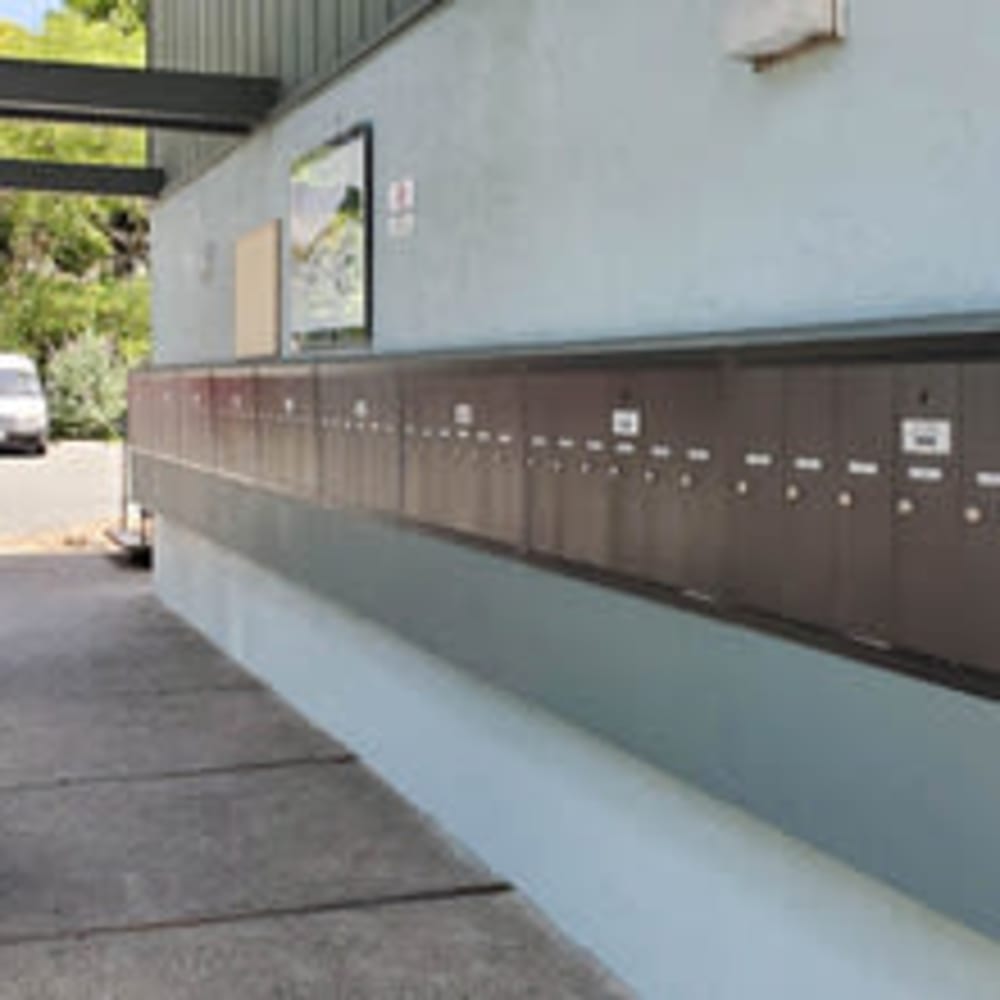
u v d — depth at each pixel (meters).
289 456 4.98
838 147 2.23
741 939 2.56
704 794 2.65
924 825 2.00
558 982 2.99
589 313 3.05
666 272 2.74
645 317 2.82
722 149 2.54
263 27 5.80
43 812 4.07
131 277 26.16
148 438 8.04
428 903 3.41
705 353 2.43
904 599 2.00
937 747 1.97
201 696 5.55
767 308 2.42
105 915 3.32
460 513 3.47
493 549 3.29
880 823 2.09
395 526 3.94
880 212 2.13
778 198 2.38
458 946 3.16
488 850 3.66
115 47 26.33
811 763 2.24
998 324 1.82
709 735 2.52
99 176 7.94
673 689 2.63
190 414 6.80
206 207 6.96
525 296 3.38
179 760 4.63
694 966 2.72
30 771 4.49
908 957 2.14
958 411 1.88
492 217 3.56
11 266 25.36
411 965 3.06
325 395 4.53
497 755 3.59
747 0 2.33
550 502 3.00
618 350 2.71
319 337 5.03
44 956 3.09
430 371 3.63
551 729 3.29
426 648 3.86
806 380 2.18
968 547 1.88
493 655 3.43
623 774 2.96
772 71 2.38
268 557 5.43
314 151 5.04
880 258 2.14
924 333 1.93
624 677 2.81
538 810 3.37
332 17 4.87
